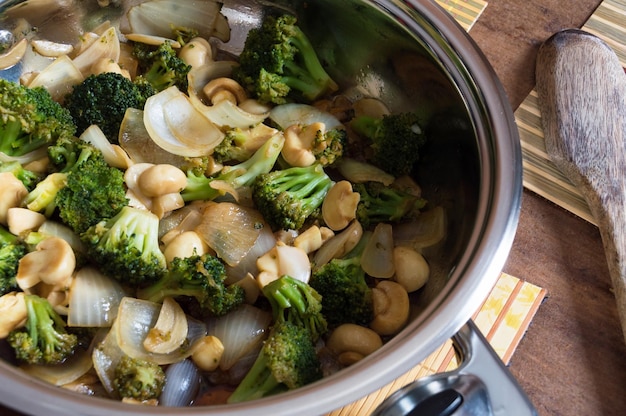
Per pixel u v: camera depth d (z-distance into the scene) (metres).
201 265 0.50
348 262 0.54
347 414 0.52
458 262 0.48
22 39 0.58
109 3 0.59
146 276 0.51
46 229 0.51
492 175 0.49
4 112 0.52
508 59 0.64
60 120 0.54
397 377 0.43
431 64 0.54
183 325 0.50
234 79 0.60
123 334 0.49
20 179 0.52
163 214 0.53
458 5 0.66
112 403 0.41
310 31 0.60
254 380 0.49
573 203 0.59
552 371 0.54
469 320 0.46
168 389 0.49
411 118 0.57
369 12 0.55
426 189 0.58
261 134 0.57
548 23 0.66
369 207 0.56
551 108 0.61
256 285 0.52
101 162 0.53
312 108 0.60
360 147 0.59
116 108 0.55
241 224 0.54
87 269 0.51
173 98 0.56
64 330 0.50
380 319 0.52
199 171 0.55
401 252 0.54
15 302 0.48
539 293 0.56
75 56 0.59
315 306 0.51
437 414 0.43
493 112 0.50
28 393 0.41
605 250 0.57
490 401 0.44
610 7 0.67
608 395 0.53
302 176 0.55
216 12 0.60
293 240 0.54
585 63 0.62
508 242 0.46
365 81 0.60
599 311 0.56
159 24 0.60
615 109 0.61
